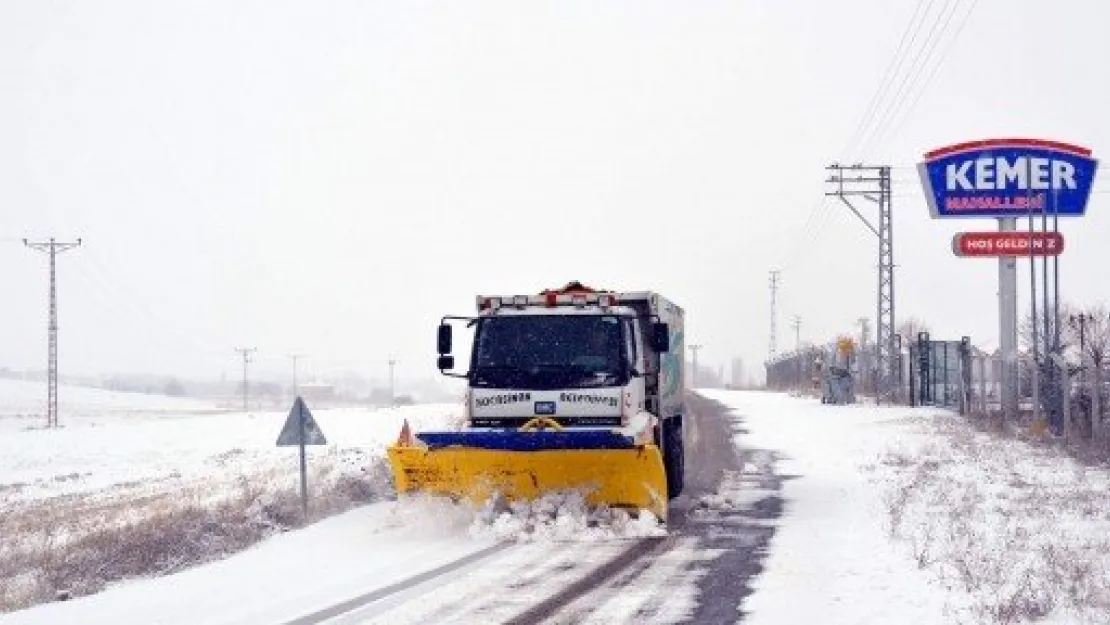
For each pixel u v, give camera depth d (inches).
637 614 387.5
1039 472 824.3
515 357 617.0
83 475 1390.3
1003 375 1363.2
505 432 571.8
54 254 2925.7
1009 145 1534.2
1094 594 388.5
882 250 2044.8
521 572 474.0
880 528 569.6
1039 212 1520.7
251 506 699.4
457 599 419.2
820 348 2549.2
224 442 1845.5
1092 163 1524.4
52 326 2888.8
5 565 625.9
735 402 2070.6
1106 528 557.6
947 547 497.0
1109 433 984.3
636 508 582.9
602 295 620.7
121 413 3907.5
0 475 1470.2
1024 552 487.2
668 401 753.6
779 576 450.0
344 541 583.2
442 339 629.3
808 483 812.0
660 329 639.8
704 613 386.6
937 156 1551.4
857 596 404.8
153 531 631.2
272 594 446.0
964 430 1197.7
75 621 410.6
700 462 1003.9
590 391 602.5
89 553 601.9
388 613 397.4
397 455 596.7
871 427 1315.2
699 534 573.6
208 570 514.6
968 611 370.0
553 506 585.6
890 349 2011.6
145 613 419.8
